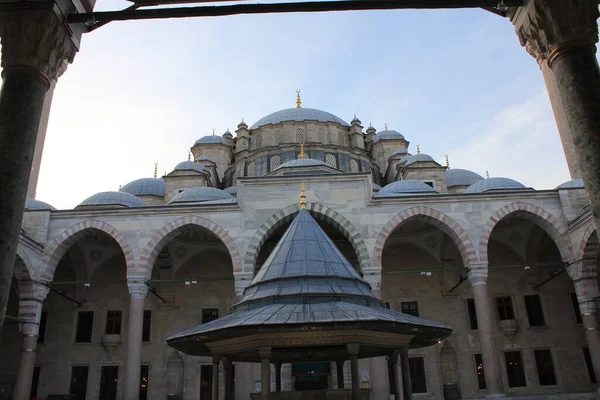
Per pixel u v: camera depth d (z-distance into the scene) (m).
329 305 11.85
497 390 26.88
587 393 33.03
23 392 27.62
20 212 8.35
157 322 36.03
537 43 9.59
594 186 8.11
